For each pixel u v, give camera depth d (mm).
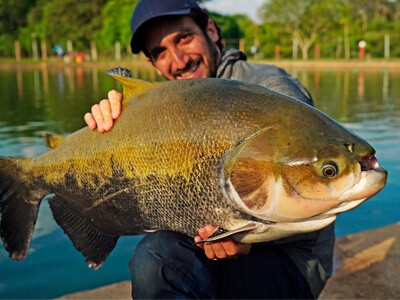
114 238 763
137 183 679
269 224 600
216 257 654
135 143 677
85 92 5172
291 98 619
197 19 911
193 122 635
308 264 766
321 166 568
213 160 613
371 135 2443
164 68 929
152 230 694
